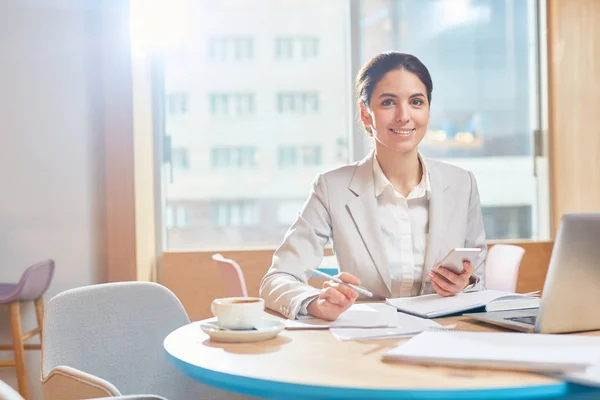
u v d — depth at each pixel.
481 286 1.72
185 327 1.31
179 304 1.55
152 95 3.76
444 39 4.09
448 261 1.49
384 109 1.74
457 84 4.11
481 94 4.12
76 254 3.55
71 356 1.37
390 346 1.10
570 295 1.13
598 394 0.88
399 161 1.78
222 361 1.02
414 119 1.74
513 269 2.62
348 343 1.14
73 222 3.55
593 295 1.14
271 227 4.02
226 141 3.95
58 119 3.55
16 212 3.53
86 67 3.56
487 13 4.12
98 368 1.41
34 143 3.54
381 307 1.47
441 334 1.08
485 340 1.03
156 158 3.78
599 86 3.95
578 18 3.93
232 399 1.52
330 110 4.04
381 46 4.04
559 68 3.94
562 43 3.94
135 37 3.48
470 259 1.50
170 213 3.88
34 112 3.54
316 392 0.87
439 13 4.08
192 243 3.92
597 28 3.94
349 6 4.00
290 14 4.02
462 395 0.83
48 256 3.54
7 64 3.53
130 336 1.47
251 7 3.98
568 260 1.12
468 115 4.12
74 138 3.56
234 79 3.96
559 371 0.87
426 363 0.96
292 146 4.02
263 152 3.99
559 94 3.95
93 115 3.56
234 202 3.97
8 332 3.46
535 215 4.13
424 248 1.77
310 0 4.03
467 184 1.87
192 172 3.90
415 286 1.75
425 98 1.76
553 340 1.02
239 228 3.98
